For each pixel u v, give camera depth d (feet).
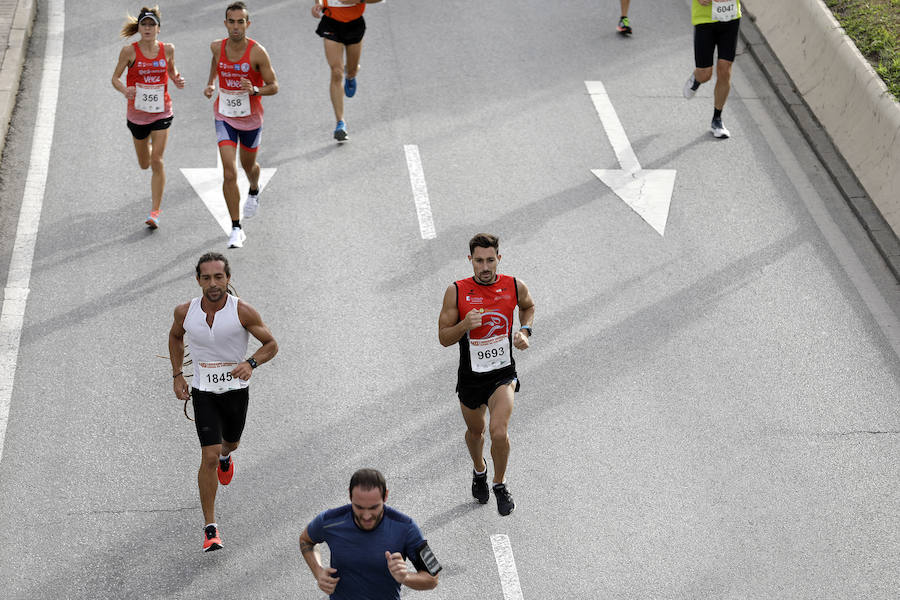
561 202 141.08
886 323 123.85
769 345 119.75
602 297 125.49
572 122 157.89
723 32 148.36
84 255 127.34
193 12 181.57
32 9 174.70
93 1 182.91
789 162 151.64
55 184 139.13
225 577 91.15
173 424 106.22
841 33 160.04
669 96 165.37
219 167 144.87
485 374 91.35
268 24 179.22
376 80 165.48
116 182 140.56
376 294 124.16
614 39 180.34
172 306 120.57
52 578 90.12
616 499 100.48
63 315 118.42
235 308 89.45
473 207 139.33
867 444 107.86
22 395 108.06
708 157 151.64
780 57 172.14
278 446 104.37
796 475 104.01
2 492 97.55
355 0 143.84
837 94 155.74
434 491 100.53
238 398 92.02
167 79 127.75
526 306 93.35
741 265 131.64
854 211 141.49
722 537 97.25
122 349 114.52
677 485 102.27
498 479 94.53
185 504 97.91
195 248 129.90
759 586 92.79
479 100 161.99
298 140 150.92
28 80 159.74
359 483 67.05
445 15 185.57
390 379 112.88
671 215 139.54
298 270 127.13
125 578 90.53
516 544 95.45
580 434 107.45
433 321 120.78
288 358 114.73
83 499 97.55
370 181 143.33
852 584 93.56
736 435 108.17
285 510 97.71
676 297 126.00
